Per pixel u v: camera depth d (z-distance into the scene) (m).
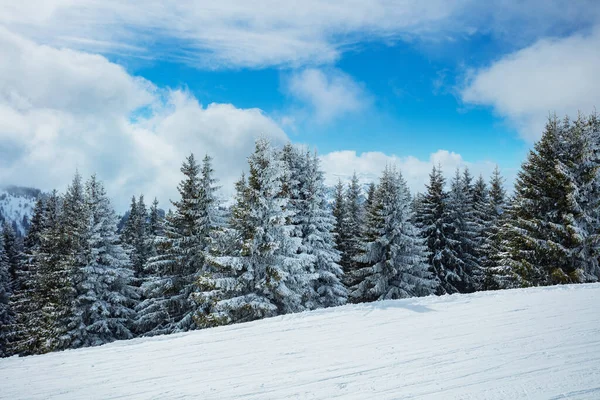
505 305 11.18
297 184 24.80
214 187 21.83
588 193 21.06
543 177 22.81
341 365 6.86
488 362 6.38
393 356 7.14
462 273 28.05
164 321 21.97
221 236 18.06
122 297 23.36
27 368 8.02
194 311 19.67
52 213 34.28
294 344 8.56
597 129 22.75
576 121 23.06
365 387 5.71
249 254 16.92
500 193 35.12
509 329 8.43
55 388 6.70
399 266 23.78
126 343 9.98
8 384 7.01
